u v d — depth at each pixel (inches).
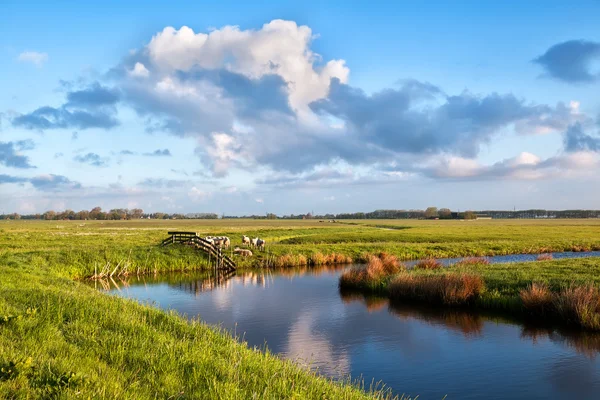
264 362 376.8
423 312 796.0
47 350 325.1
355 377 479.5
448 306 838.5
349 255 1743.4
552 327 672.4
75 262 1275.8
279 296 968.3
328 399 307.4
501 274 992.2
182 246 1585.9
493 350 569.9
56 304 494.6
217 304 876.0
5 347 312.5
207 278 1259.8
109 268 1295.5
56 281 855.1
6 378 251.3
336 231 3599.9
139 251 1475.1
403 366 514.9
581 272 973.2
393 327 689.6
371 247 1935.3
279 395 285.4
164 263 1411.2
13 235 2573.8
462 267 1167.0
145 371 305.0
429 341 612.1
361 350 574.6
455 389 448.1
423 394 434.9
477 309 803.4
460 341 610.2
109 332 400.2
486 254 1907.0
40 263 1207.6
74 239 2242.9
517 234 2960.1
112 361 319.0
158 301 904.3
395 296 938.7
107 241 2084.2
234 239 2492.6
